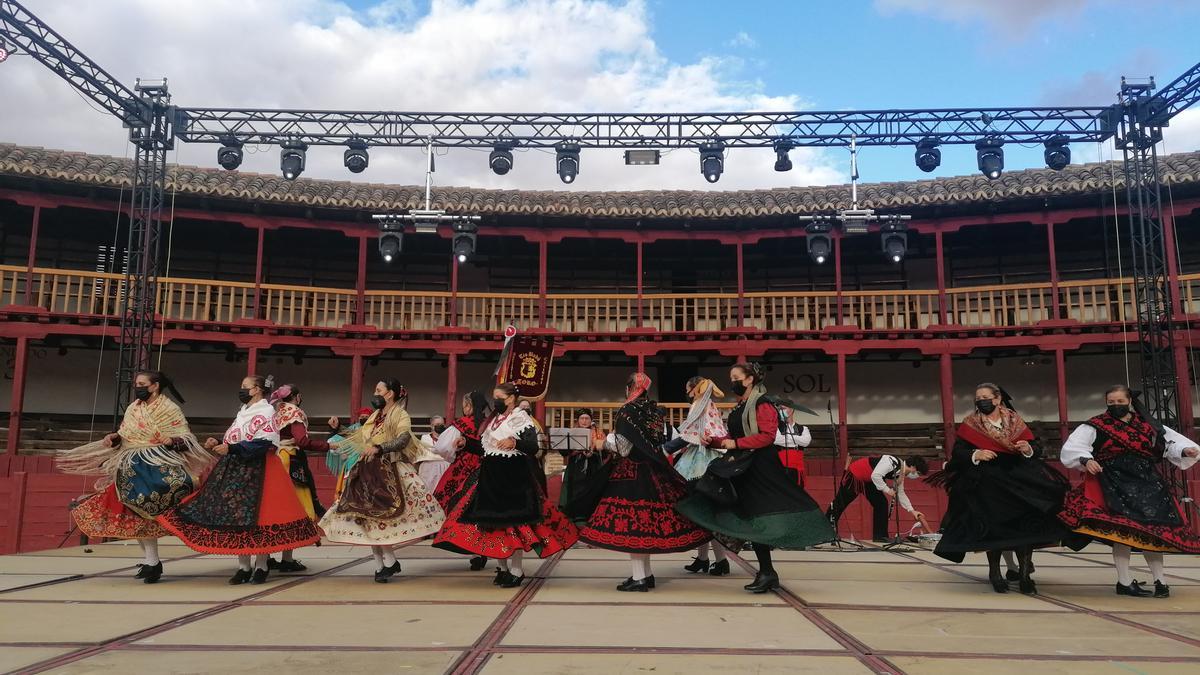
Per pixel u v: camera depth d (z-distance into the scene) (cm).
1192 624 430
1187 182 1670
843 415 1817
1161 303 1719
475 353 1975
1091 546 1004
